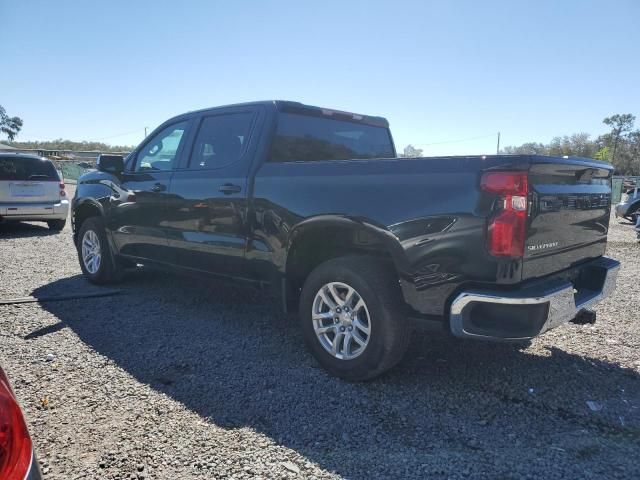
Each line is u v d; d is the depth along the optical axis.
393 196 3.25
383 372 3.45
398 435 2.87
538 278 3.14
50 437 2.78
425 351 4.14
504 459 2.64
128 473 2.48
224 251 4.35
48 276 6.74
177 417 3.02
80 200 6.23
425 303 3.16
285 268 3.88
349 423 2.99
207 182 4.48
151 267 5.42
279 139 4.30
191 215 4.64
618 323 4.89
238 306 5.42
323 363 3.68
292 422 2.99
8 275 6.75
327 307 3.71
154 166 5.29
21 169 10.59
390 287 3.34
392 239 3.21
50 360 3.85
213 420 3.00
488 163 2.92
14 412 1.59
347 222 3.43
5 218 10.38
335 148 4.83
